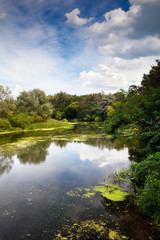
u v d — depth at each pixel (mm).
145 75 12812
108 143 15062
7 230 3904
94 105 57969
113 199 5184
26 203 5156
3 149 12781
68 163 9258
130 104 7973
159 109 7195
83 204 4988
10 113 27891
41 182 6766
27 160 9891
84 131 26062
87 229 3854
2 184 6617
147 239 3457
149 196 4023
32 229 3922
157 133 6520
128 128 8367
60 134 22250
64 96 72000
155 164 5180
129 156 10320
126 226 3896
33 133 23734
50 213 4570
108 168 8266
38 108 35094
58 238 3594
